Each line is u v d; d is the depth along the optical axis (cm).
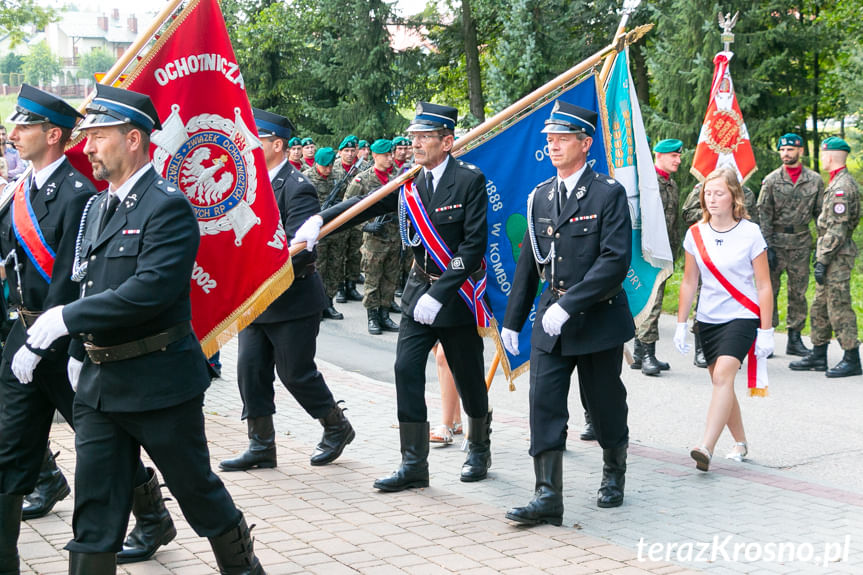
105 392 380
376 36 2364
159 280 367
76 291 440
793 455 703
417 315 591
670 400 895
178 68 506
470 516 551
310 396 649
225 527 405
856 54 1691
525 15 1905
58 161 460
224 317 523
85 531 381
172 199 380
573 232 554
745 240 652
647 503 578
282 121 646
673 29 1762
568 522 542
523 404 898
